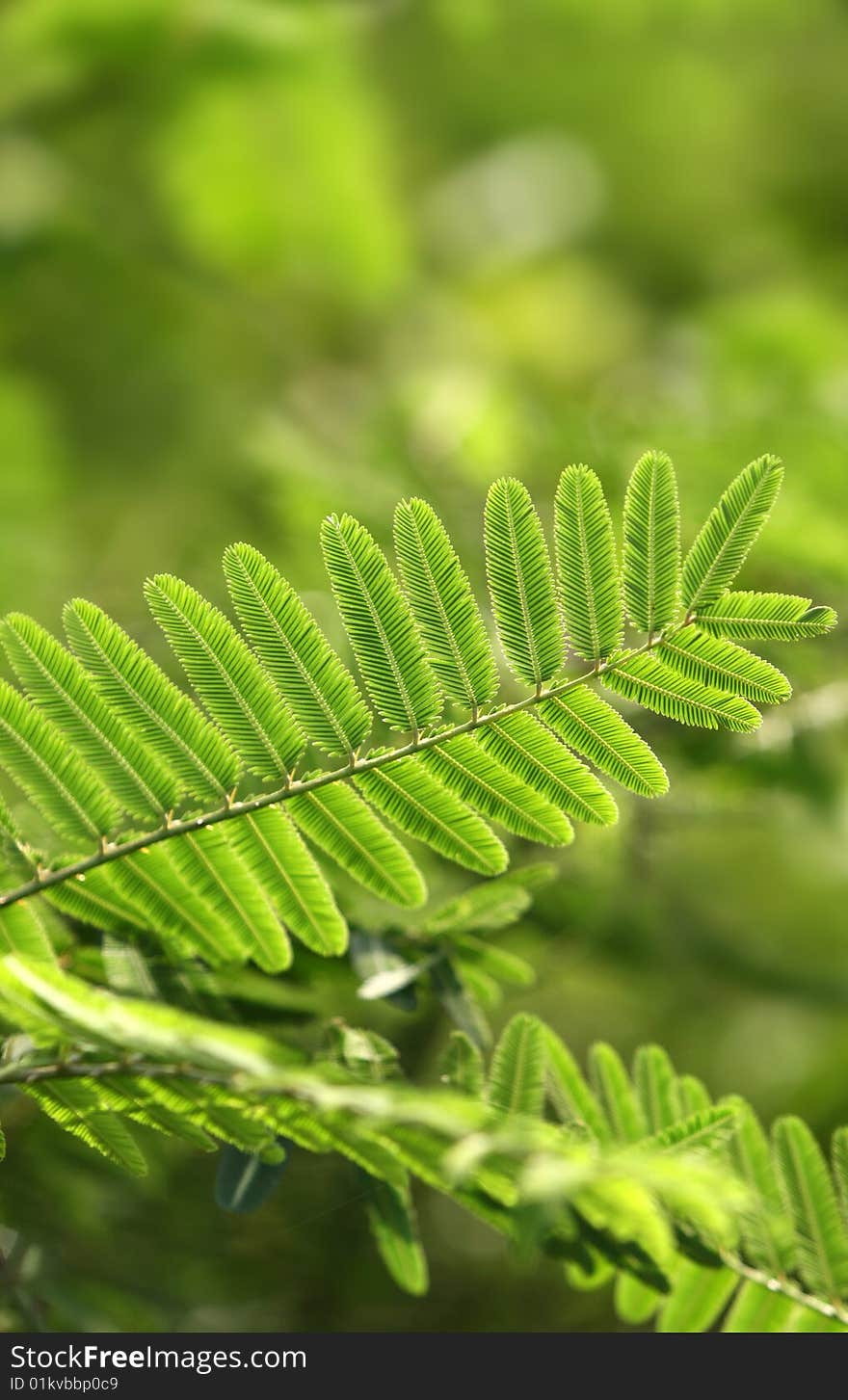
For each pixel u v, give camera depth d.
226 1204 0.64
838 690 0.84
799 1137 0.66
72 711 0.63
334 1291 0.77
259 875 0.64
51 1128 0.71
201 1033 0.60
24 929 0.64
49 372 1.42
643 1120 0.66
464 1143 0.59
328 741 0.64
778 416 1.02
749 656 0.63
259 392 1.48
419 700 0.63
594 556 0.63
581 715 0.64
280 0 1.40
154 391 1.41
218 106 1.43
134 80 1.38
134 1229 0.73
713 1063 1.04
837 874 1.08
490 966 0.69
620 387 1.40
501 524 0.63
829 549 0.83
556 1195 0.59
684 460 0.93
